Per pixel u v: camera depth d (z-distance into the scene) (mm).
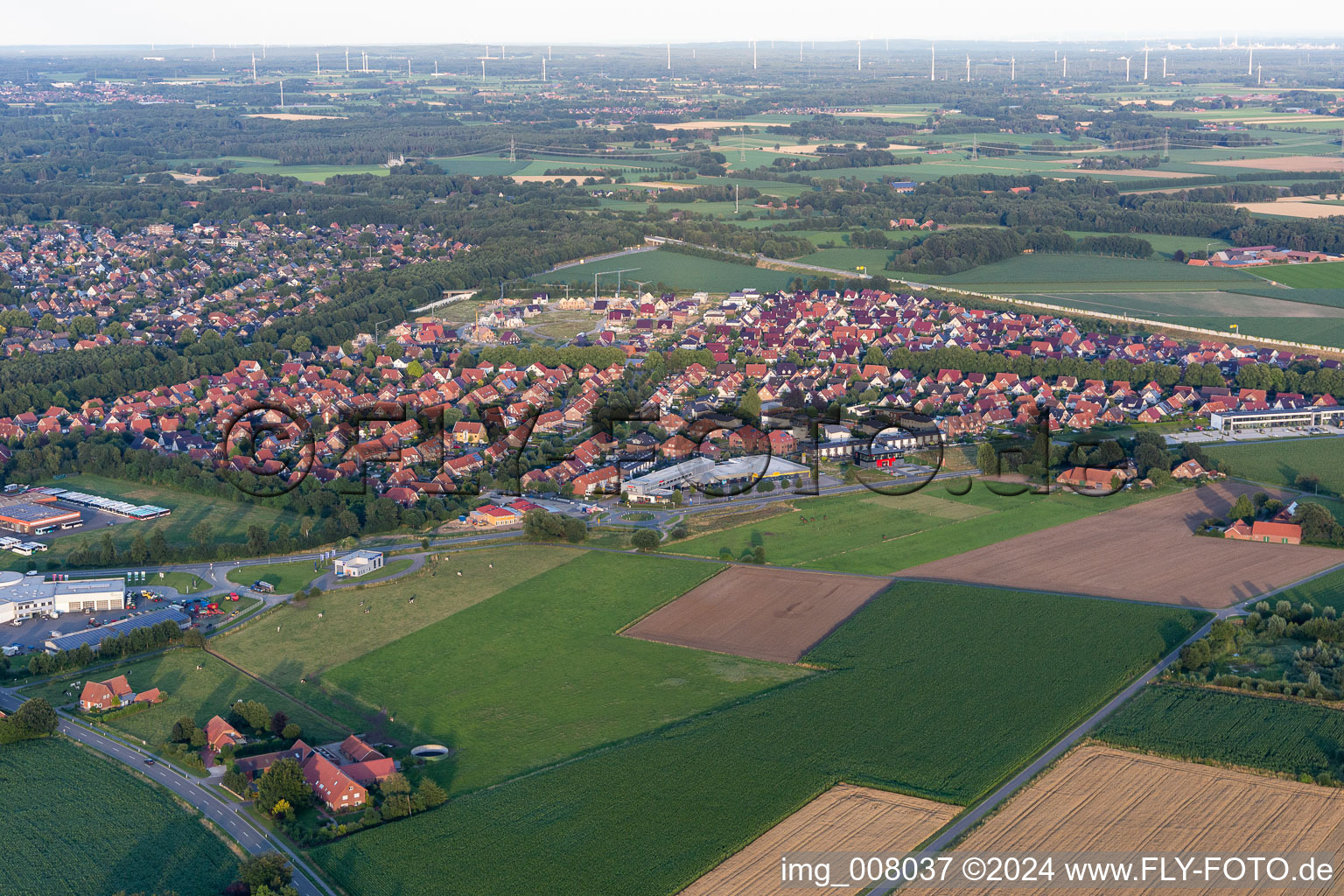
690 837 193500
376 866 188625
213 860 192250
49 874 188250
